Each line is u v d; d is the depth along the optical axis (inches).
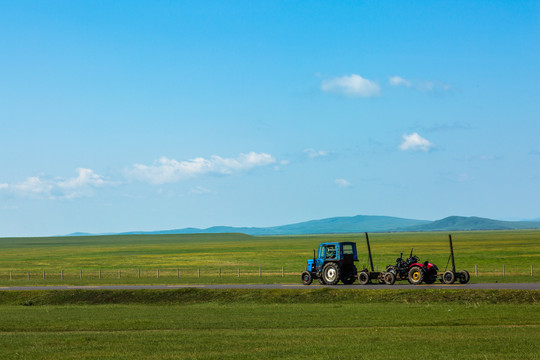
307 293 1953.7
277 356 980.6
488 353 957.2
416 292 1839.3
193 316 1556.3
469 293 1771.7
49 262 4936.0
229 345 1086.4
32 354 1037.2
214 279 2704.2
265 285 2262.6
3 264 4726.9
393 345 1045.8
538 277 2418.8
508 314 1429.6
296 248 7347.4
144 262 4704.7
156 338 1178.6
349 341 1099.3
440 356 943.0
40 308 1881.2
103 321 1483.8
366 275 2170.3
